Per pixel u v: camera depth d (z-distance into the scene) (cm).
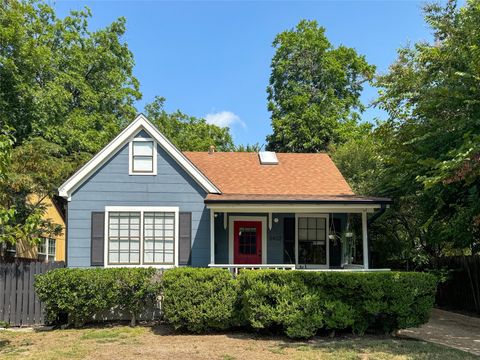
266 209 1452
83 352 918
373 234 2020
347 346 962
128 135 1485
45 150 1745
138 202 1472
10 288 1270
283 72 3497
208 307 1106
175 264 1455
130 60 3234
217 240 1588
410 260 1941
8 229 981
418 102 1290
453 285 1656
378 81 1463
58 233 2016
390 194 1658
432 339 1073
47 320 1219
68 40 2828
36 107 2280
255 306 1055
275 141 3369
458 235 1319
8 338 1096
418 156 1242
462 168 918
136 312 1223
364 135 2316
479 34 1113
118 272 1194
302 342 1012
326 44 3559
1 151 934
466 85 1137
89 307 1195
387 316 1088
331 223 1642
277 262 1609
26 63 2309
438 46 1332
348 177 2288
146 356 884
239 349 943
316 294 1048
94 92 2917
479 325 1285
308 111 3209
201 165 1802
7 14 2273
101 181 1468
